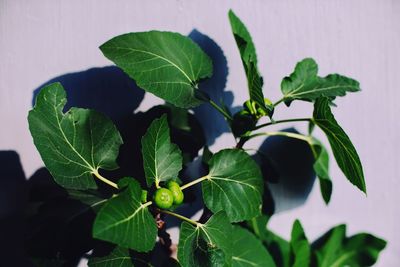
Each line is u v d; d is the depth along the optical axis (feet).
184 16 2.26
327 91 2.06
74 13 2.13
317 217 2.57
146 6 2.20
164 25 2.23
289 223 2.52
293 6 2.44
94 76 2.15
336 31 2.52
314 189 2.54
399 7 2.62
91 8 2.14
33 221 1.79
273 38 2.41
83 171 1.76
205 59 2.03
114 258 1.76
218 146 2.34
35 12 2.09
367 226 2.65
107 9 2.16
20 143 2.09
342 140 1.77
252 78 1.79
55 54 2.11
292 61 2.44
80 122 1.74
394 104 2.65
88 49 2.14
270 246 2.44
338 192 2.60
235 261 2.06
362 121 2.60
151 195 1.76
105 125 1.78
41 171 2.11
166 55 1.92
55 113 1.70
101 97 2.16
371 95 2.60
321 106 1.80
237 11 2.35
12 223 2.08
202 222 1.94
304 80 2.08
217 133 2.33
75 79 2.13
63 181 1.69
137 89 2.20
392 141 2.66
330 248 2.51
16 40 2.08
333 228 2.54
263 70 2.40
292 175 2.49
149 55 1.87
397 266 2.69
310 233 2.56
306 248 2.33
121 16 2.18
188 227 1.71
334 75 2.13
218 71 2.32
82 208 1.82
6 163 2.08
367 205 2.64
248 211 1.84
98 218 1.40
